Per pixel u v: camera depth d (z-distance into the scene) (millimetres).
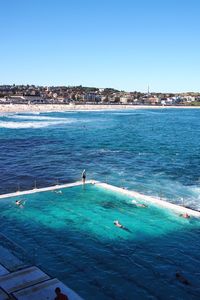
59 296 14281
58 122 130875
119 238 23031
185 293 16938
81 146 70938
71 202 30500
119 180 41562
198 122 157500
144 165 51312
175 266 19531
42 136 86625
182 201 32969
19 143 73562
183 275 18594
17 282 15984
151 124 138500
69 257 20062
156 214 27688
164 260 20203
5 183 39594
